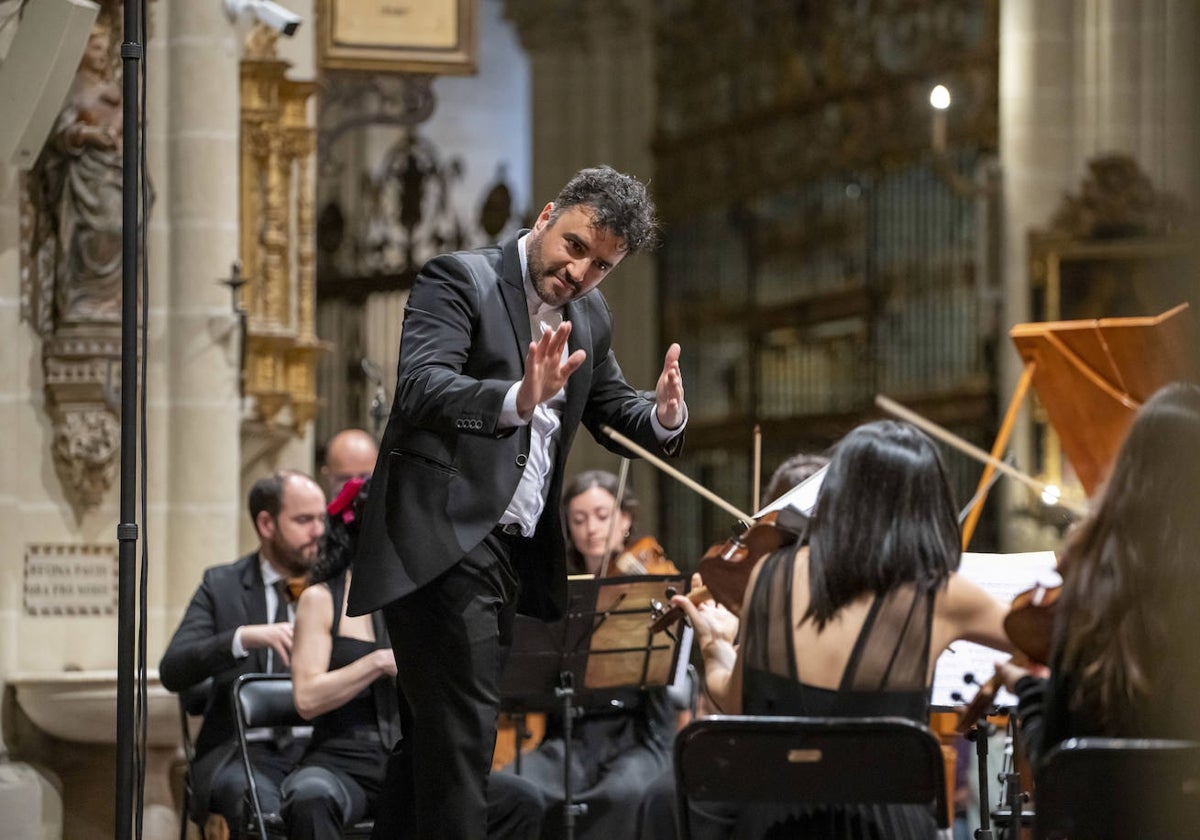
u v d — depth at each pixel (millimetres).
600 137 30469
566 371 6691
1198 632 6082
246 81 15695
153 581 14078
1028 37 21375
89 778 13664
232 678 10859
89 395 13602
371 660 9500
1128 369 11766
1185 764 5734
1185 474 6172
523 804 9633
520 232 7816
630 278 30297
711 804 7109
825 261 27109
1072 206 20531
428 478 7391
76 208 13555
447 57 18062
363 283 21312
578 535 12758
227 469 14414
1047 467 20328
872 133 25969
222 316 14430
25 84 11633
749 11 28500
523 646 9727
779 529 7281
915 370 25391
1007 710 8055
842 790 6340
